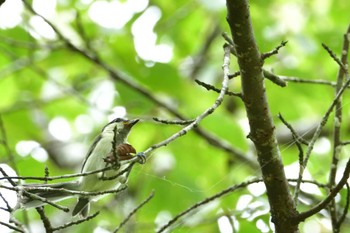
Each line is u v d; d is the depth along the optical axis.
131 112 12.12
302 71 12.39
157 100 12.05
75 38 12.82
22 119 12.86
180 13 13.41
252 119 6.81
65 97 13.33
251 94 6.70
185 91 12.25
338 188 6.62
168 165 11.94
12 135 12.73
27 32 12.53
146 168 11.44
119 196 10.80
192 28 13.66
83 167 8.70
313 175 10.00
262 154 6.90
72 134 13.57
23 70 13.07
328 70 12.71
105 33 12.75
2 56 12.91
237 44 6.59
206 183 11.67
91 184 8.33
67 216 10.95
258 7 12.52
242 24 6.50
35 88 13.30
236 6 6.43
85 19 12.89
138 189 11.32
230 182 11.66
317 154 12.41
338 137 8.02
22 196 6.37
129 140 11.92
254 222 9.34
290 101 12.74
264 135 6.82
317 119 12.80
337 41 12.43
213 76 13.41
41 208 6.41
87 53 12.12
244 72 6.66
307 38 12.43
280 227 6.96
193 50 13.70
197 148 11.73
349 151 12.46
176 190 11.35
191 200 11.31
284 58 12.90
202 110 12.09
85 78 13.30
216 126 11.72
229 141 11.72
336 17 13.18
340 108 8.05
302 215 6.86
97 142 9.06
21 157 10.05
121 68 12.58
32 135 12.89
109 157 6.48
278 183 6.91
